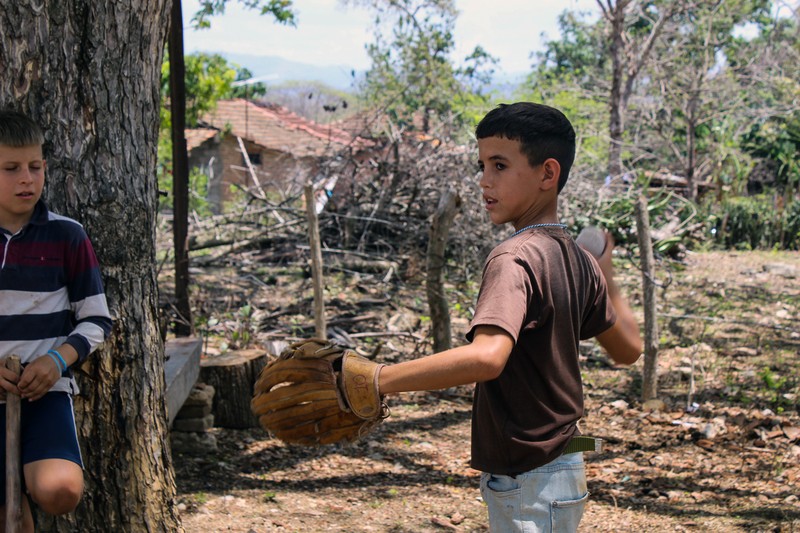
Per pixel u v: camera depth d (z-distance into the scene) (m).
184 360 4.94
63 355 2.50
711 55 23.92
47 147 2.94
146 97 3.15
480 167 2.24
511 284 1.97
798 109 24.56
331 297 9.82
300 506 4.52
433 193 11.34
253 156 26.22
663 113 26.47
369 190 11.72
